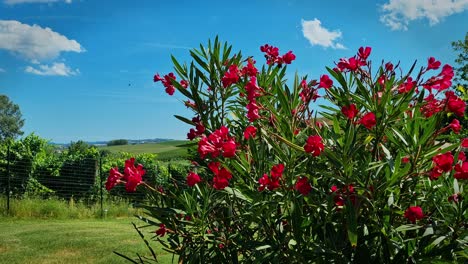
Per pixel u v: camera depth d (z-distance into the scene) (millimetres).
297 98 2736
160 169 15727
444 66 2521
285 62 3244
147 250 7977
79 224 11547
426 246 2346
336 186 2400
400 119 2455
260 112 3041
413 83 2512
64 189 15109
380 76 2592
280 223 2531
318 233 2420
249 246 2564
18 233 9680
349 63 2588
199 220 2754
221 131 2578
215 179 2480
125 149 61938
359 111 2641
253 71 2969
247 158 2699
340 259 2336
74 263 7270
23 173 14398
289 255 2436
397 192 2434
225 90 3215
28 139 15000
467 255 2312
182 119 3207
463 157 2648
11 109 83188
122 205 14477
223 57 3225
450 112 2529
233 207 2803
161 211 2766
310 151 2229
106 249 8102
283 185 2387
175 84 3148
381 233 2348
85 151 16062
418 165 2414
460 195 2359
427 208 2582
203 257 2766
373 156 2480
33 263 7289
